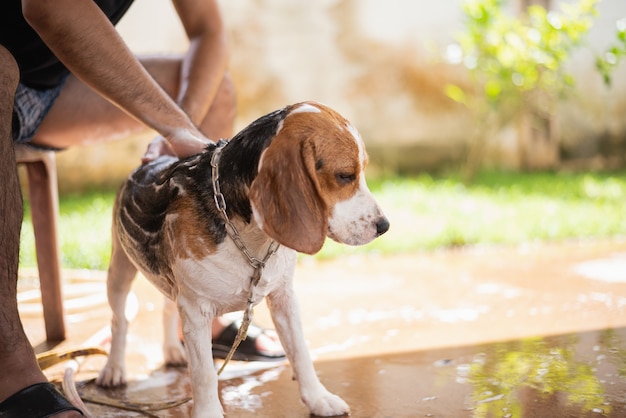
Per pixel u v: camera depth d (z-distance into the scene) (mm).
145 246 2680
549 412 2570
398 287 4633
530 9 7410
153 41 8164
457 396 2770
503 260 5293
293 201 2262
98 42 2646
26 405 2191
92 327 3891
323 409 2641
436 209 6848
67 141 3473
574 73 8617
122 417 2742
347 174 2346
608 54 5406
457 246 5879
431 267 5191
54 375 3244
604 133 8820
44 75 3164
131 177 2885
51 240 3621
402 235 6004
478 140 8344
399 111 8656
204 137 2809
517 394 2750
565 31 7230
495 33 7633
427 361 3188
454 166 8734
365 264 5414
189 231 2436
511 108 8375
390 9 8562
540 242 5875
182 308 2486
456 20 8648
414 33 8617
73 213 6816
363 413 2660
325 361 3264
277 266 2520
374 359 3256
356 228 2365
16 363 2260
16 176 2426
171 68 3447
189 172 2539
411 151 8703
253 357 3346
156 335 3771
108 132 3482
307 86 8516
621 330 3473
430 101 8680
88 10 2645
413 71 8641
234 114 3611
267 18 8383
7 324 2281
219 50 3357
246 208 2402
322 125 2318
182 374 3215
